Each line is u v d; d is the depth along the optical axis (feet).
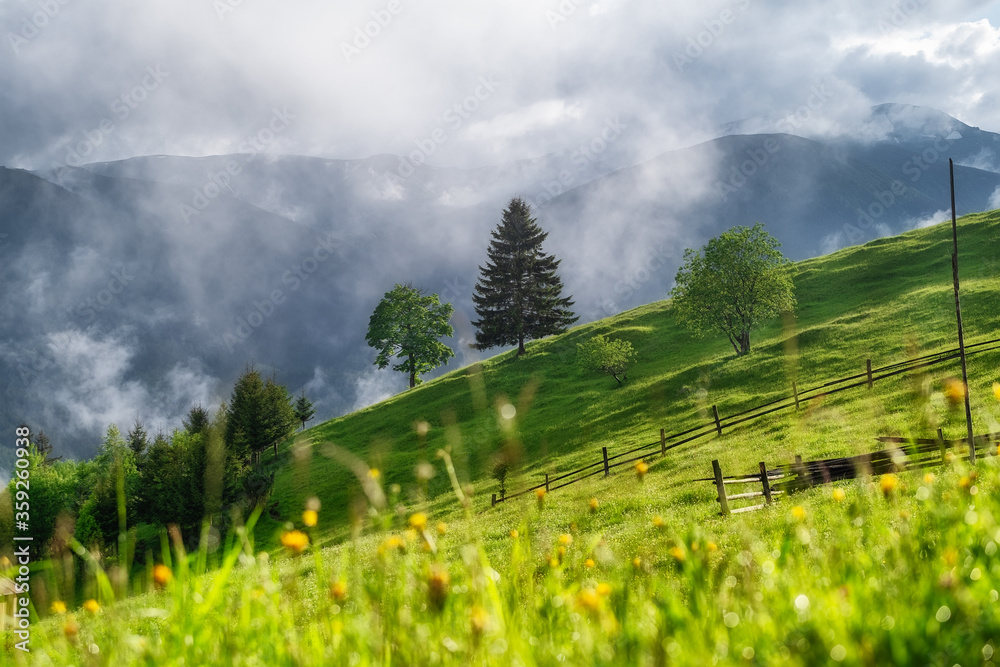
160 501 134.51
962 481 11.04
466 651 6.26
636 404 175.22
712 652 5.60
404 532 8.72
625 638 6.14
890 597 6.40
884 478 11.69
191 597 7.40
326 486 146.92
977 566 6.88
